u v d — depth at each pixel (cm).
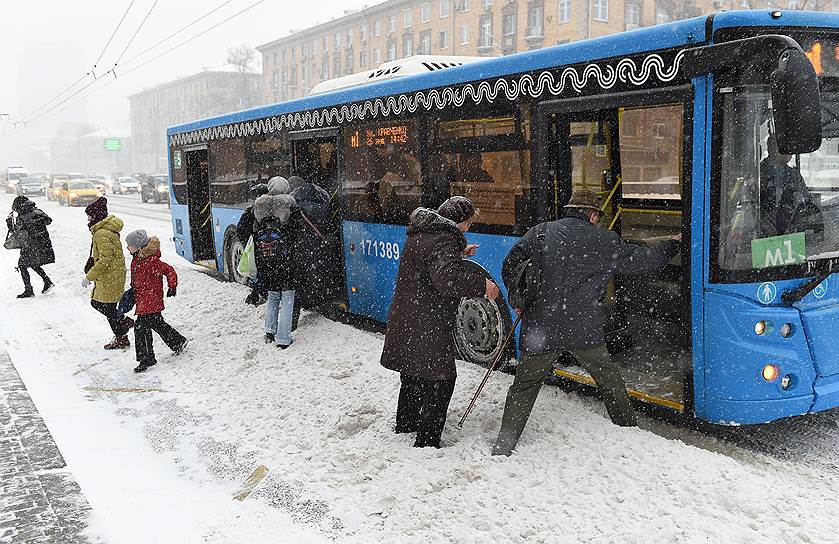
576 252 499
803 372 514
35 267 1255
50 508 468
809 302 521
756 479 451
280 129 1049
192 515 465
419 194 782
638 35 545
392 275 842
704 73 498
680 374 607
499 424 571
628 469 468
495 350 705
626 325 689
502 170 674
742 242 504
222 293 1116
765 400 508
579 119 666
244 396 691
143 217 3300
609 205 715
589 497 446
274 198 833
